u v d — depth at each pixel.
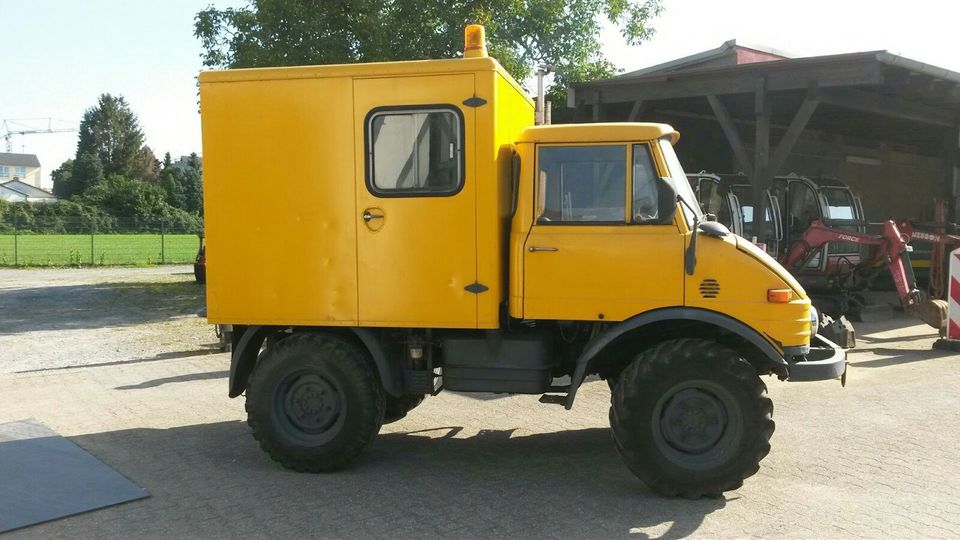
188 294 21.66
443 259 5.57
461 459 6.17
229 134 5.80
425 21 17.69
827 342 5.99
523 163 5.52
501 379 5.75
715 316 5.21
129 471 5.86
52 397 8.52
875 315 14.18
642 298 5.32
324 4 18.19
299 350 5.78
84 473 5.74
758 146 12.88
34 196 109.38
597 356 5.86
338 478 5.71
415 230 5.59
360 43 18.19
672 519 4.84
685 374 5.15
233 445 6.59
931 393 8.20
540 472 5.82
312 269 5.75
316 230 5.73
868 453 6.17
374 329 5.87
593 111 14.80
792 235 14.73
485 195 5.48
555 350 5.89
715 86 13.30
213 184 5.84
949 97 14.12
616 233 5.38
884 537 4.52
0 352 11.71
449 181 5.54
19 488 5.39
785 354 5.29
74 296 21.19
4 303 19.36
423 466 5.99
